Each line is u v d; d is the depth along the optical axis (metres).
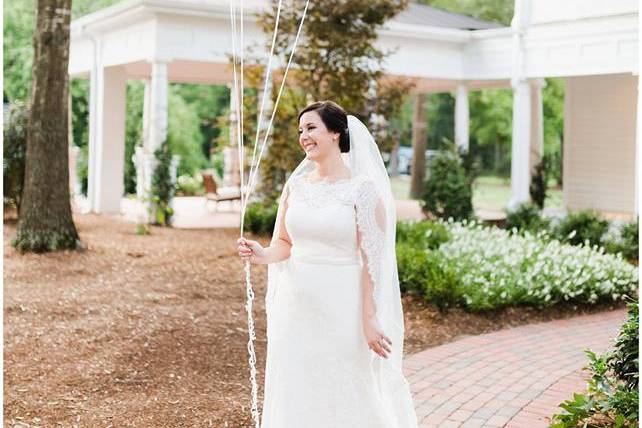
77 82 24.92
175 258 10.20
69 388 5.18
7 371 5.45
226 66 14.10
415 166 23.34
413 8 19.55
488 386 5.40
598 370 4.65
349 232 3.45
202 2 13.25
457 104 17.08
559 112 30.03
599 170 17.56
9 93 25.28
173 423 4.61
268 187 12.89
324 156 3.51
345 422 3.44
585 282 8.53
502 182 33.59
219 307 7.57
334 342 3.44
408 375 5.68
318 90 11.94
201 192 21.73
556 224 13.16
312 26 11.80
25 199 10.23
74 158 17.39
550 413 4.80
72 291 7.98
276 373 3.55
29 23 25.12
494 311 7.94
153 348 6.06
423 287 8.04
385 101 12.46
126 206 17.47
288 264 3.61
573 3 14.20
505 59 15.69
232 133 13.44
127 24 14.62
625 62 13.35
